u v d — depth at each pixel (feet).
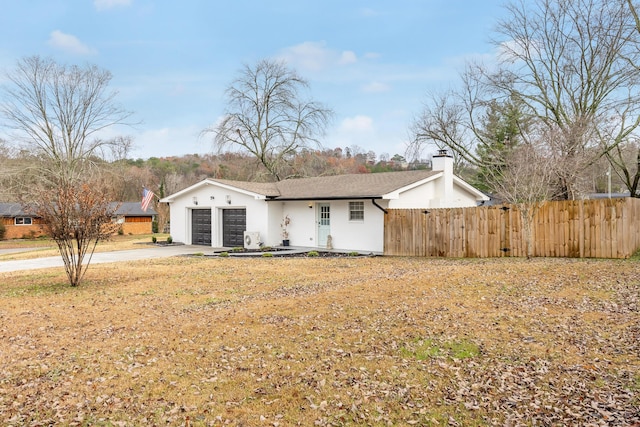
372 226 58.80
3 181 105.29
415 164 120.47
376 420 13.47
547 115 75.51
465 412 13.76
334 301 28.27
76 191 37.70
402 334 21.30
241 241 71.72
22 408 14.64
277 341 20.90
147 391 15.85
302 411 14.17
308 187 70.95
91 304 29.78
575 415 13.15
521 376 16.15
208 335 22.11
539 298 27.40
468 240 51.52
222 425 13.44
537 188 49.11
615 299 26.17
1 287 36.52
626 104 61.98
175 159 184.24
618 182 130.21
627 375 15.62
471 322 22.91
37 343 21.43
